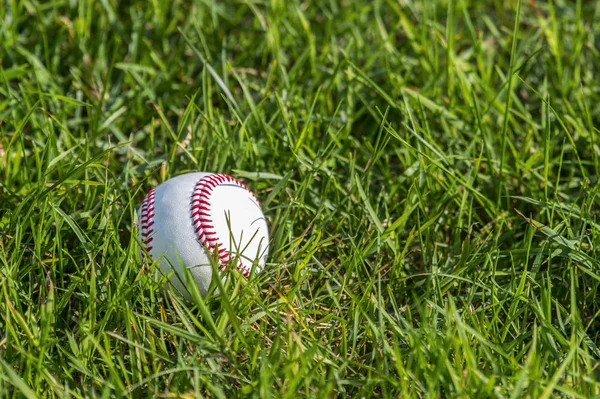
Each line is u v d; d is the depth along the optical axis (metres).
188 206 3.11
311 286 3.42
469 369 2.65
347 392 2.92
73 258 3.38
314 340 2.95
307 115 4.27
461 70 4.56
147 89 4.39
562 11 5.60
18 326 2.98
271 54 5.04
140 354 2.86
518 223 3.78
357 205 3.74
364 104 4.37
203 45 4.62
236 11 5.61
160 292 3.18
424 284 3.40
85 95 4.61
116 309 3.00
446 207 3.73
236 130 3.96
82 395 2.80
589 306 3.37
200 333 3.07
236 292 3.00
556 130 4.16
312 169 3.69
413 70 4.97
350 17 5.34
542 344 2.92
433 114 4.38
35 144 3.87
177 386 2.76
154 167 3.92
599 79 4.90
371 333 3.05
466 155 4.01
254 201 3.30
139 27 5.02
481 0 5.73
